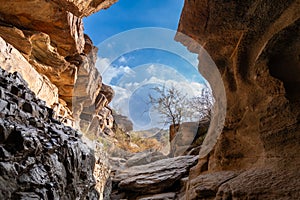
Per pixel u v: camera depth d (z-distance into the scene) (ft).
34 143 6.46
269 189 5.76
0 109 6.23
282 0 6.54
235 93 9.43
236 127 9.36
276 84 6.61
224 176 8.38
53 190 6.75
